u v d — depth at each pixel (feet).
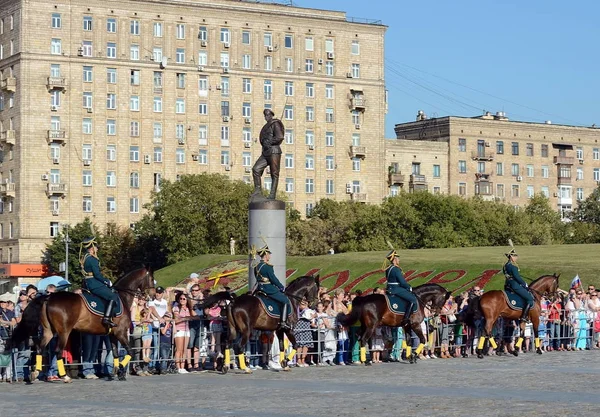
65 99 515.91
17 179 513.04
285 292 140.05
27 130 509.35
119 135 526.98
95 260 124.16
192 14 541.34
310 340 145.69
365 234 483.10
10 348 119.85
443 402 98.43
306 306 146.10
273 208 156.76
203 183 467.52
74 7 517.55
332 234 491.72
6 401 104.22
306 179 568.41
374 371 134.31
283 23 562.25
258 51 556.92
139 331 132.77
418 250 346.95
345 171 578.25
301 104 567.18
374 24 584.40
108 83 524.93
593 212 630.33
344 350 148.97
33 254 508.94
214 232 466.29
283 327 134.92
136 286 128.26
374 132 586.04
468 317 155.94
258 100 556.51
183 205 463.01
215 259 376.68
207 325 139.85
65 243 449.89
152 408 97.04
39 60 510.99
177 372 135.44
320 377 126.72
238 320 131.64
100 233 499.10
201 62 543.80
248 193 470.80
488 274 262.67
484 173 649.61
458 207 481.05
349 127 579.89
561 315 172.86
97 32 522.47
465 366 140.56
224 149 548.72
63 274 474.49
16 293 175.01
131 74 529.45
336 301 151.43
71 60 516.73
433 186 633.61
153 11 533.14
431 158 634.84
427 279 274.77
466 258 294.87
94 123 521.65
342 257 331.57
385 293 146.20
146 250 487.61
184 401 102.37
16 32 514.68
